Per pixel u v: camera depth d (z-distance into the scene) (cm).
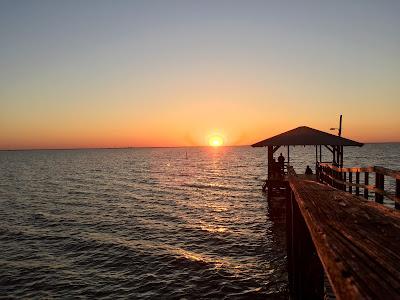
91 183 5422
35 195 4188
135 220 2662
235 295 1325
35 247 2022
